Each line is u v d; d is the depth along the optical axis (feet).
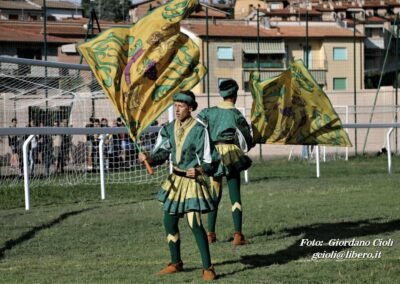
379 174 73.72
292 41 189.16
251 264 31.58
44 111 73.05
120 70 30.63
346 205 48.11
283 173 77.36
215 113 36.24
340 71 192.34
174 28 31.71
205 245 28.81
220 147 35.78
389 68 219.41
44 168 71.61
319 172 73.00
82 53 30.78
